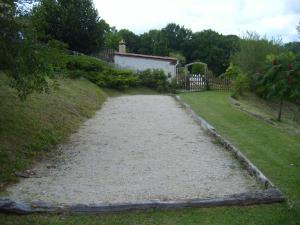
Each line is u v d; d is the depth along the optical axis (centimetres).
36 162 983
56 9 3481
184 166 966
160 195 761
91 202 721
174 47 8112
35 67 1022
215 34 7850
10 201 668
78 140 1249
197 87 3603
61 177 876
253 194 720
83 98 1981
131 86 3203
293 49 3178
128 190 791
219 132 1384
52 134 1216
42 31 1062
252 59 3231
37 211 665
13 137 1042
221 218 655
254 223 638
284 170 924
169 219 652
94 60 3164
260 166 956
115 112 1888
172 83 3344
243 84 2944
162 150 1130
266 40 3325
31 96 1442
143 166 967
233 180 856
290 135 1377
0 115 1135
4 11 959
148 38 7338
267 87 1916
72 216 659
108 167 958
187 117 1750
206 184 829
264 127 1516
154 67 3769
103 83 2872
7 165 893
